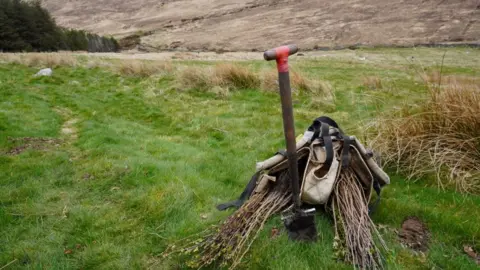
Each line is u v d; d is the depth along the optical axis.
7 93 8.42
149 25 116.12
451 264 2.65
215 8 121.31
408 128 4.46
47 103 7.93
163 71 11.70
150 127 6.52
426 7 89.19
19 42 45.19
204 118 6.78
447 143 4.22
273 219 2.98
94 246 2.94
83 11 147.50
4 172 4.26
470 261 2.69
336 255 2.63
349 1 102.75
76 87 10.12
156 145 5.30
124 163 4.44
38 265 2.73
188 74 9.77
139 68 11.86
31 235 3.12
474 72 18.48
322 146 3.22
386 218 3.23
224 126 6.23
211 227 3.01
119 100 8.41
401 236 3.01
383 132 4.63
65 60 14.27
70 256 2.87
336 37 76.06
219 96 8.77
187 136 5.90
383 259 2.61
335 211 3.00
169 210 3.38
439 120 4.38
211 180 4.05
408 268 2.61
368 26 81.50
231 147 5.22
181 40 89.94
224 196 3.72
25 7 48.22
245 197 3.44
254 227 2.85
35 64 13.93
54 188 3.96
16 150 5.03
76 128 6.29
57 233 3.14
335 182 3.06
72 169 4.40
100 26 126.62
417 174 4.02
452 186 3.78
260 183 3.17
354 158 3.25
